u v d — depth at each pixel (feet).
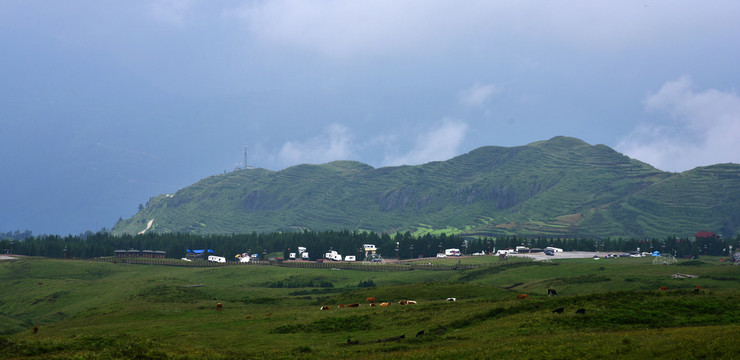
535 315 237.04
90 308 442.09
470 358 168.25
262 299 422.00
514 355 165.68
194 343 235.61
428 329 234.58
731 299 245.04
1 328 392.88
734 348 144.87
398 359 173.37
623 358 152.66
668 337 167.53
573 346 169.37
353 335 239.50
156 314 345.31
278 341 235.61
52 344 212.43
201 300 460.14
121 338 231.30
